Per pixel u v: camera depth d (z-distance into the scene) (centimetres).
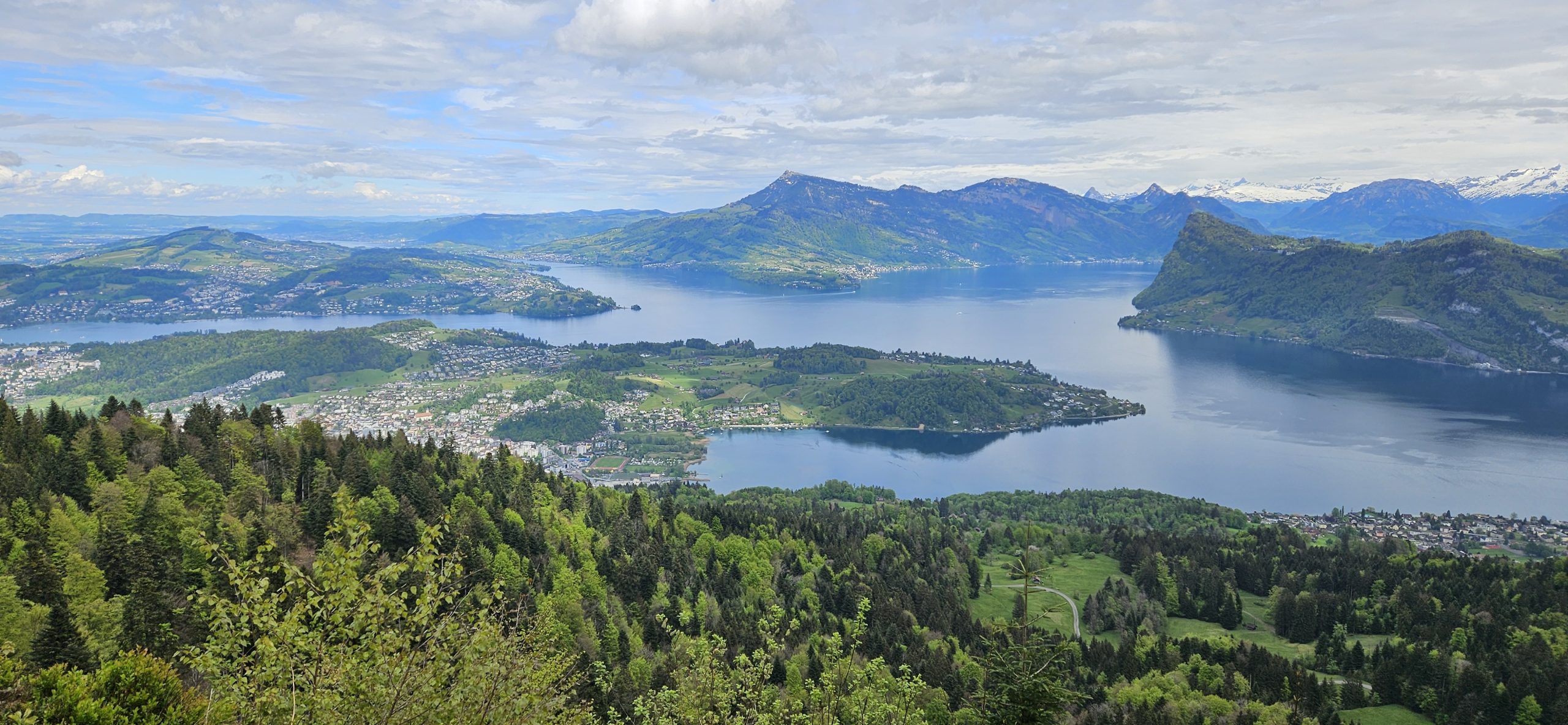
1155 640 16375
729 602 14900
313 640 3067
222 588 9412
